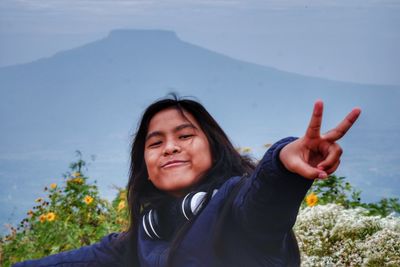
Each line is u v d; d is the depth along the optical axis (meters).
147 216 3.33
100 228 7.95
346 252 5.93
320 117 2.46
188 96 3.33
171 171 3.25
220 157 3.27
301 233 6.13
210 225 3.04
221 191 3.09
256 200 2.76
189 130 3.27
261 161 2.74
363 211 6.58
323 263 5.84
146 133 3.37
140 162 3.44
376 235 5.88
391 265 5.73
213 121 3.32
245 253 2.94
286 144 2.69
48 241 7.88
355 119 2.46
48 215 8.05
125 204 8.38
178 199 3.22
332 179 7.73
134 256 3.49
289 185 2.67
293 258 3.04
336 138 2.48
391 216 6.26
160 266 3.19
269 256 2.93
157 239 3.29
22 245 7.98
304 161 2.52
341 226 6.04
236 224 2.94
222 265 2.99
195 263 3.04
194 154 3.24
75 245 7.77
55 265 3.66
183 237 3.07
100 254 3.63
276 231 2.82
